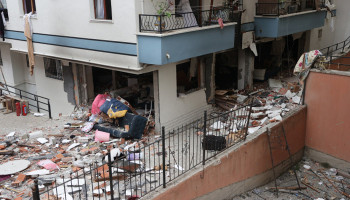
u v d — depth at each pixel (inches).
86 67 577.6
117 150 389.7
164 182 325.4
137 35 413.4
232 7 520.7
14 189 337.7
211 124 537.0
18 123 538.9
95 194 322.3
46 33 532.1
